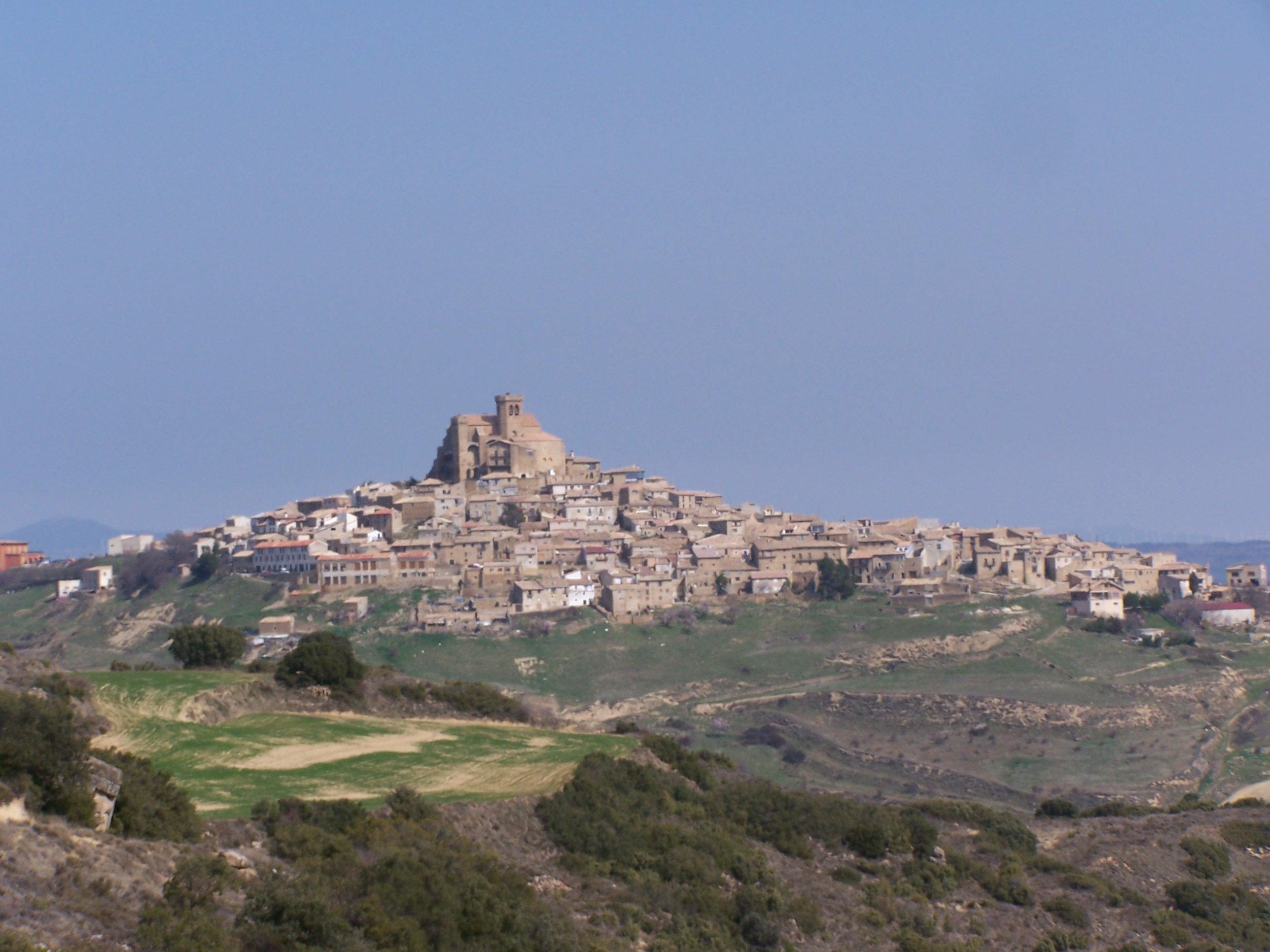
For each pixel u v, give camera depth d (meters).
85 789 167.88
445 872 185.12
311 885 166.62
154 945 145.38
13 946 134.75
